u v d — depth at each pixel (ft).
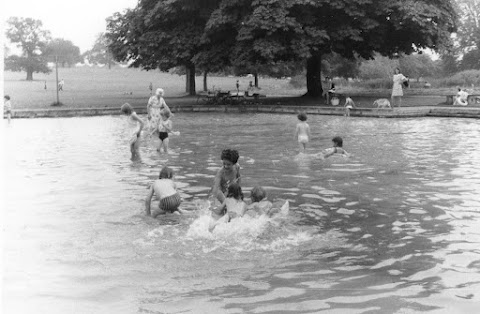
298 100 131.75
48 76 400.67
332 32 119.44
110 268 20.76
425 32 117.29
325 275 19.99
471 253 22.31
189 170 42.50
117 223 27.12
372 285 18.95
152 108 63.21
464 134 66.95
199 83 297.33
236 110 115.24
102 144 59.62
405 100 125.29
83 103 128.36
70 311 16.89
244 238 24.52
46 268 20.72
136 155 47.83
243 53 116.37
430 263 21.17
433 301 17.52
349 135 67.15
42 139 64.34
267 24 109.19
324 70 207.21
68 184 37.01
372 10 116.16
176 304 17.42
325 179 38.63
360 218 28.04
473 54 270.26
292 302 17.49
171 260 21.70
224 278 19.76
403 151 52.44
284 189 35.29
